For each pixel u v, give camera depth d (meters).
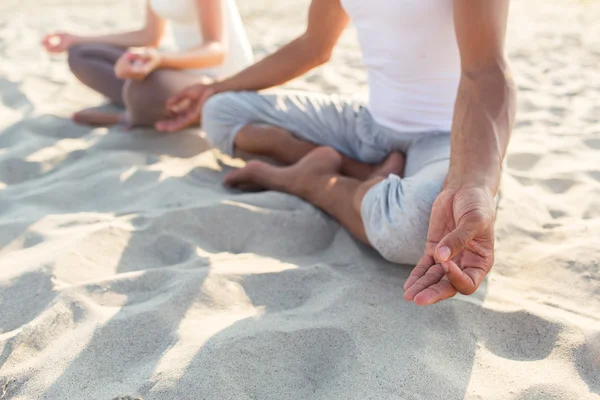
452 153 1.47
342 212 1.92
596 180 2.31
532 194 2.17
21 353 1.38
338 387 1.28
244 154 2.54
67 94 3.55
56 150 2.66
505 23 1.54
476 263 1.30
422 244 1.64
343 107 2.35
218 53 2.78
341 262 1.78
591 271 1.67
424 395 1.25
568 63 4.14
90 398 1.24
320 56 2.36
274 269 1.68
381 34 1.96
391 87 2.04
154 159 2.54
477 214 1.24
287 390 1.28
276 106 2.38
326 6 2.23
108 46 3.19
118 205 2.15
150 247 1.84
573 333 1.41
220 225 1.94
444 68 1.93
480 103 1.47
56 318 1.47
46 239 1.85
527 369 1.33
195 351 1.33
